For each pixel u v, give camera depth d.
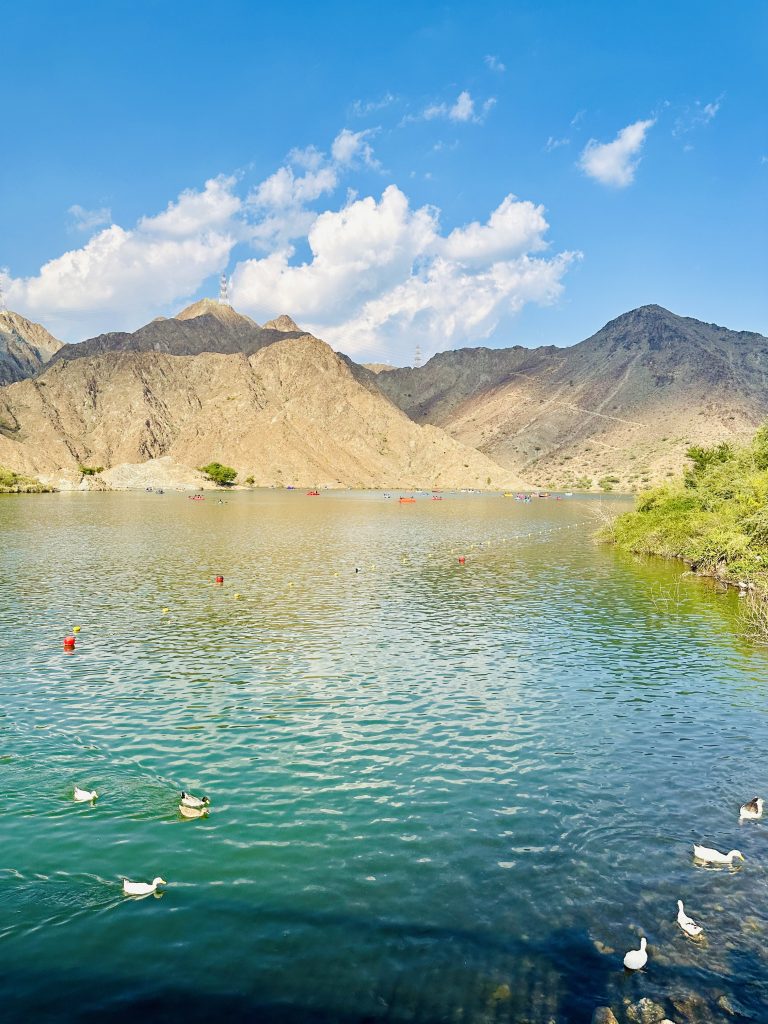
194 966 13.04
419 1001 12.16
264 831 17.72
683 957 13.23
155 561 65.25
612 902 14.89
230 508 153.62
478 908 14.70
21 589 50.41
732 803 19.27
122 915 14.44
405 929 14.05
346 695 28.12
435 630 39.31
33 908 14.62
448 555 73.19
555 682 29.95
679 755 22.44
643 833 17.67
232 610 44.03
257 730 24.39
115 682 29.45
